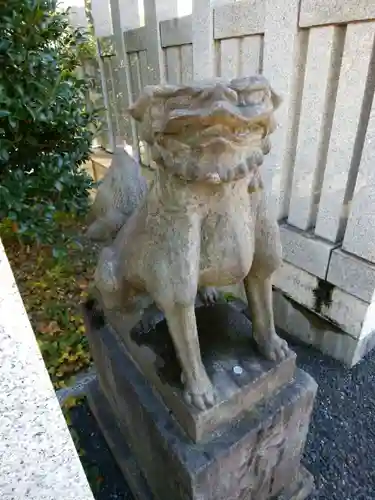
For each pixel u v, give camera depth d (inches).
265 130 25.8
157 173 29.9
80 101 91.7
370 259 54.8
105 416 52.7
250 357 37.7
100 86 122.9
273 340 37.6
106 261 37.4
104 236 45.3
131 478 45.9
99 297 47.3
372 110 48.4
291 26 53.9
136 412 39.8
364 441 51.9
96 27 113.0
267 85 24.1
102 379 50.8
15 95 67.5
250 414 35.9
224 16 64.5
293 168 63.8
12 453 20.9
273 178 65.2
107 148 132.9
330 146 55.5
